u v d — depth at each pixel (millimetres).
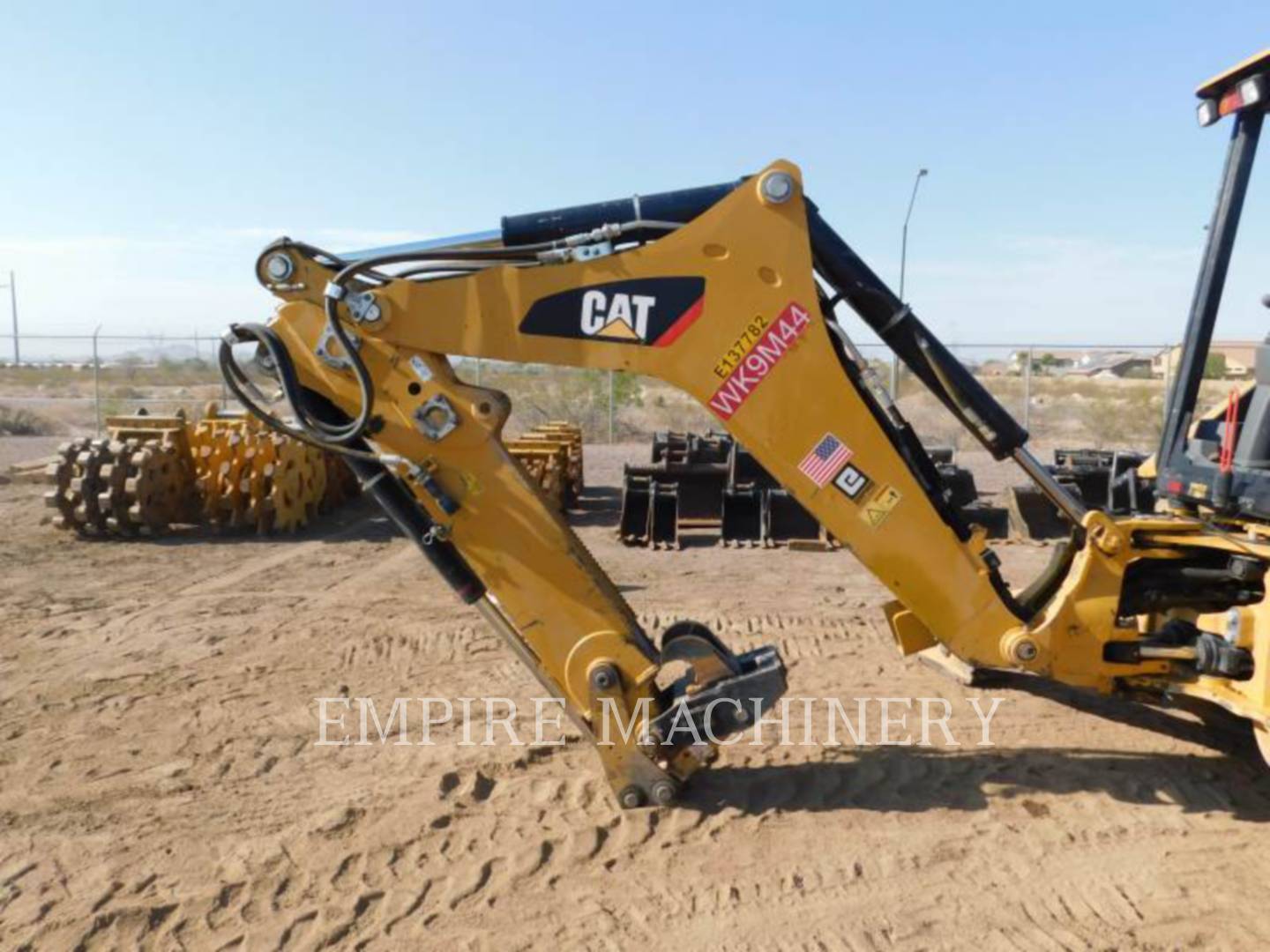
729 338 3793
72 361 30625
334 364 3783
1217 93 4227
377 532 10875
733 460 10773
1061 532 10734
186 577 8578
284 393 3805
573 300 3756
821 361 3824
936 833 4027
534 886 3643
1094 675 4281
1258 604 4273
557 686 4020
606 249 3740
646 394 29031
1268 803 4309
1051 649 4207
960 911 3498
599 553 9875
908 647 4645
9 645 6516
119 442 10438
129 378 36094
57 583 8359
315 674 5965
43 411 24641
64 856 3838
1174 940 3334
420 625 6996
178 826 4074
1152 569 4492
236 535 10633
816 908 3516
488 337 3762
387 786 4426
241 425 11078
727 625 7156
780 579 8711
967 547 4098
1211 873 3742
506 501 3848
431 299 3744
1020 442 4246
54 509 10602
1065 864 3805
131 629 6902
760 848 3900
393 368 3795
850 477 3918
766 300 3779
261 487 10586
